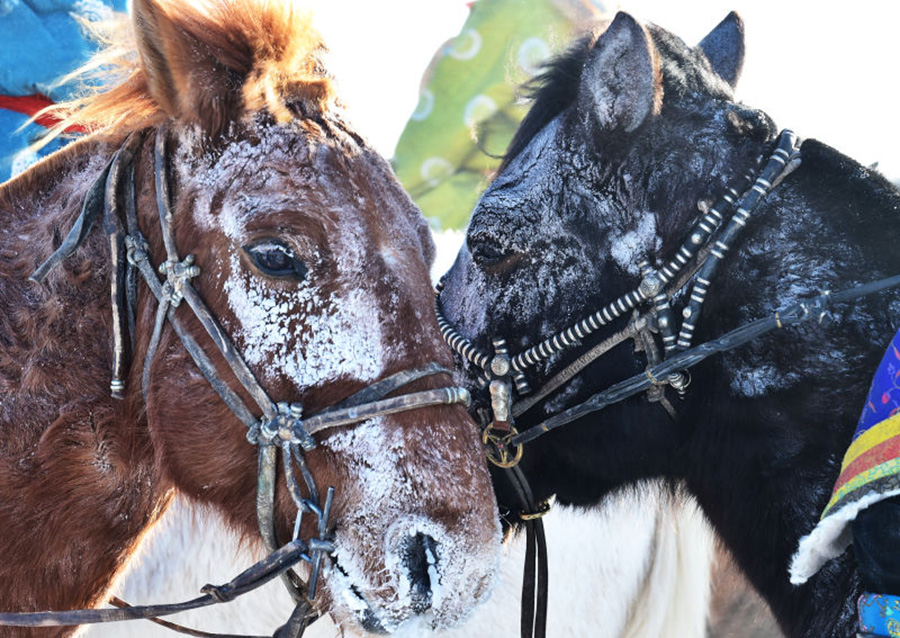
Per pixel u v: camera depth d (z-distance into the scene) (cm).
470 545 209
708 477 262
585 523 362
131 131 230
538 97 274
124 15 240
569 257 255
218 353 216
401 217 224
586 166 255
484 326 264
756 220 246
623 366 259
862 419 203
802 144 252
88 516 230
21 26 334
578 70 268
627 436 266
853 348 237
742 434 252
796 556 205
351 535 210
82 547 232
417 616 209
